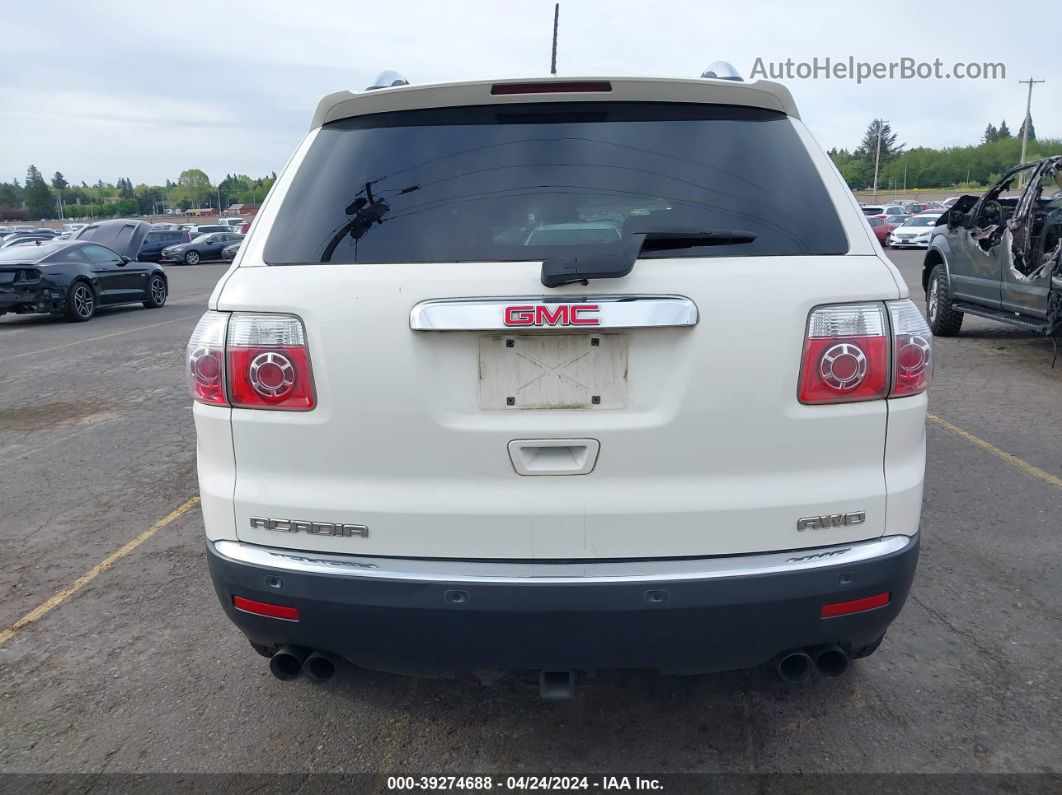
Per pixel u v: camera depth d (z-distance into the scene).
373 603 2.17
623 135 2.40
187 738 2.73
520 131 2.42
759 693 2.91
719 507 2.14
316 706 2.89
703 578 2.12
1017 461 5.20
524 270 2.09
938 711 2.77
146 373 9.01
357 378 2.12
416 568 2.17
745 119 2.46
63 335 12.55
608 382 2.13
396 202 2.30
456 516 2.15
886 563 2.19
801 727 2.71
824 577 2.15
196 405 2.31
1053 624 3.29
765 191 2.29
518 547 2.16
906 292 2.22
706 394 2.11
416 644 2.21
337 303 2.12
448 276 2.10
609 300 2.06
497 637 2.17
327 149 2.46
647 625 2.14
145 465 5.64
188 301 18.41
